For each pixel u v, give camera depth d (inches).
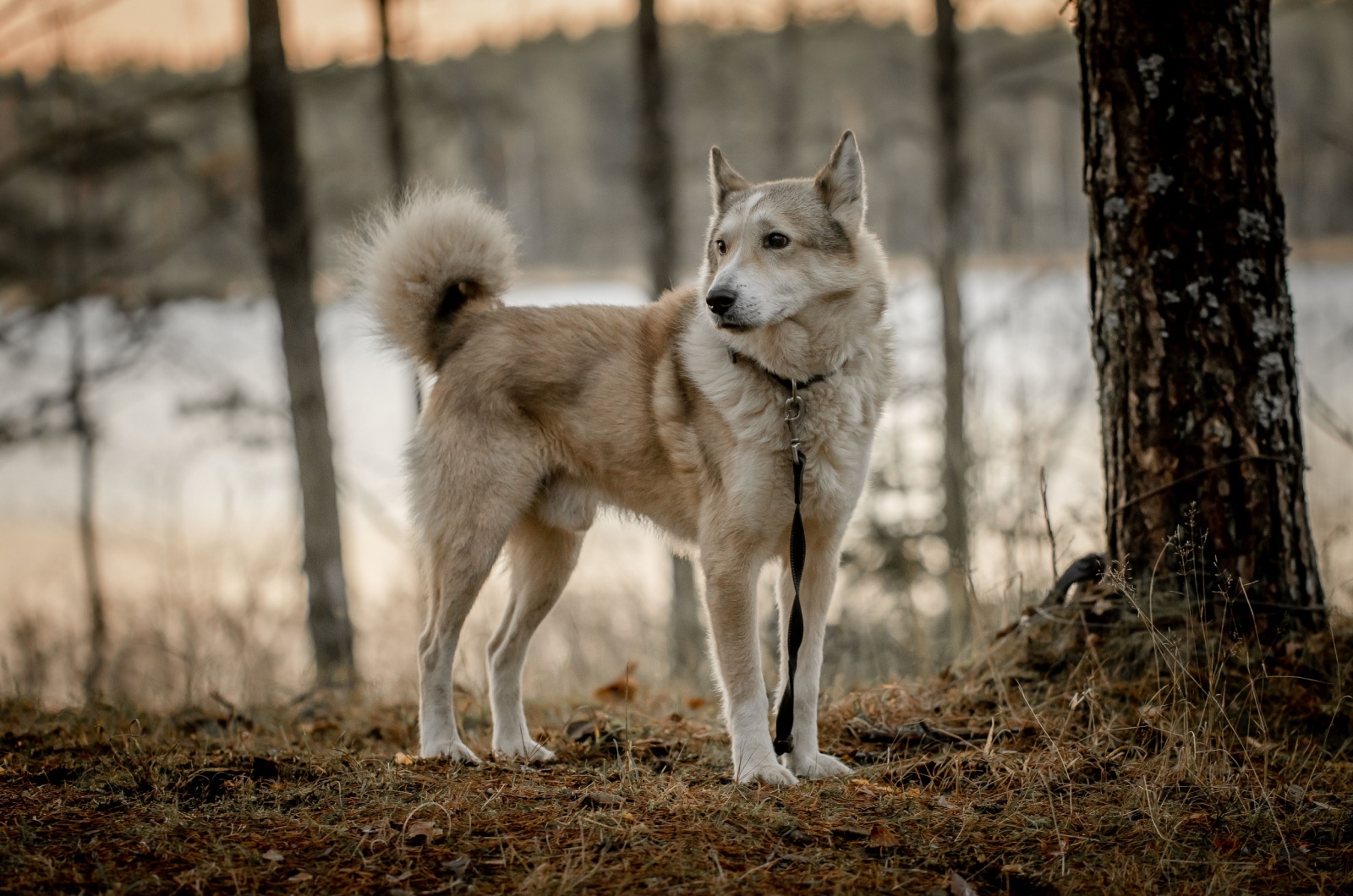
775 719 223.8
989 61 590.2
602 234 1155.9
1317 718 204.7
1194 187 223.1
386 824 168.4
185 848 161.0
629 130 1019.9
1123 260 230.1
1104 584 234.7
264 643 430.3
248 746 228.8
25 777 199.0
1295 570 227.1
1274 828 166.2
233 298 546.9
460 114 566.3
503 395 235.6
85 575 568.4
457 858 155.9
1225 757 187.2
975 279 759.1
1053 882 152.4
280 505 703.7
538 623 249.8
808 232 216.1
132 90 567.5
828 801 181.5
